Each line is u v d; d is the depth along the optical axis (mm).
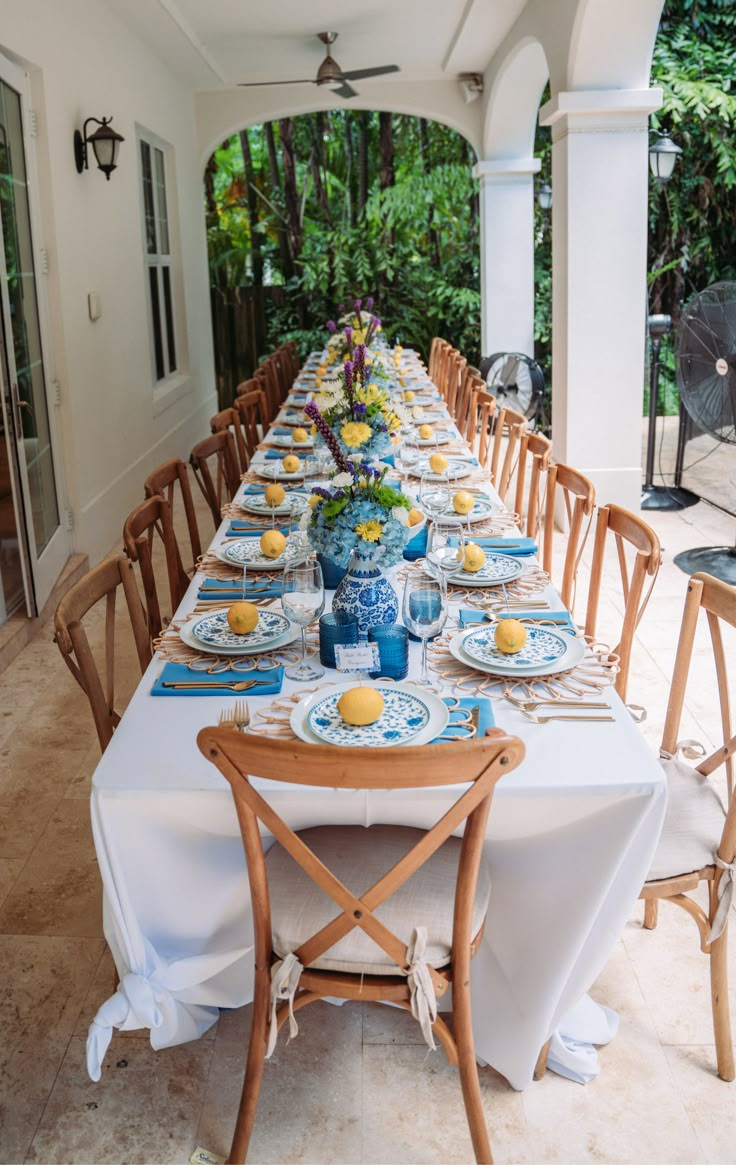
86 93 5676
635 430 5609
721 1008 2016
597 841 1778
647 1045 2131
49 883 2713
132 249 6805
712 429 4793
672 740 2299
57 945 2467
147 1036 2172
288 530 3107
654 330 6328
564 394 5652
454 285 11664
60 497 5270
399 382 6449
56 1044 2158
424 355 11883
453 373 7078
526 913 1908
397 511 2225
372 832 1976
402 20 6945
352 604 2158
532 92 7996
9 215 4488
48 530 5027
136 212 6957
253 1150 1889
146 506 2885
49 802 3125
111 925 1934
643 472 7309
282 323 11969
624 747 1812
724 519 6035
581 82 5176
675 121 9391
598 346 5512
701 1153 1871
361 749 1480
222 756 1556
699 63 9562
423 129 11703
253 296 11297
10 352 4215
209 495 3906
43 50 4895
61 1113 1984
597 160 5285
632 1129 1924
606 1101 1989
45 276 5035
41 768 3336
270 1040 1747
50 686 3982
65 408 5238
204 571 2781
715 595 2133
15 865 2795
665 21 9664
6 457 4449
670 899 2014
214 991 2111
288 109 9188
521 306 9047
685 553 5285
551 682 2047
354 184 12070
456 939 1688
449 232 11586
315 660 2195
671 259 10438
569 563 3092
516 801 1714
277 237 12094
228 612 2283
